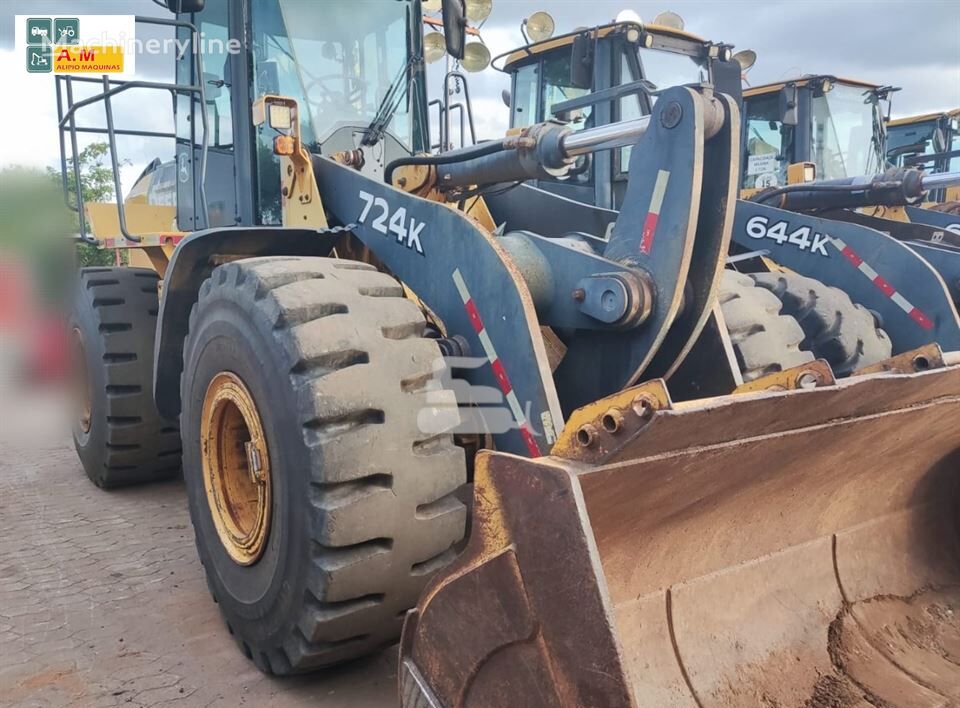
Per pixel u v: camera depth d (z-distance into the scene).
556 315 2.77
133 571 3.57
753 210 5.35
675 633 2.15
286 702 2.54
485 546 1.59
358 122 4.11
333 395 2.23
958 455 2.75
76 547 3.86
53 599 3.28
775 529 2.39
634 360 2.62
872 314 4.66
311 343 2.29
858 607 2.52
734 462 1.90
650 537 2.03
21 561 3.69
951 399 2.31
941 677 2.31
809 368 1.99
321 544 2.23
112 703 2.53
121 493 4.76
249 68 3.85
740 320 3.33
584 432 1.59
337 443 2.21
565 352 2.94
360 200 3.12
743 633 2.27
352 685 2.64
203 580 3.47
